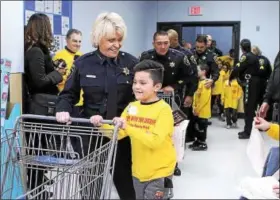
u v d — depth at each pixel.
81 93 2.32
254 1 9.03
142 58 3.83
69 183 1.83
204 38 5.71
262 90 6.20
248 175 4.23
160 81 2.25
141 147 2.23
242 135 6.30
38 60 2.96
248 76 6.20
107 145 1.91
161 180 2.23
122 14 7.41
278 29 8.95
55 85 3.09
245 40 6.46
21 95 2.99
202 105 5.34
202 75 5.36
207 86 5.33
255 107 6.18
